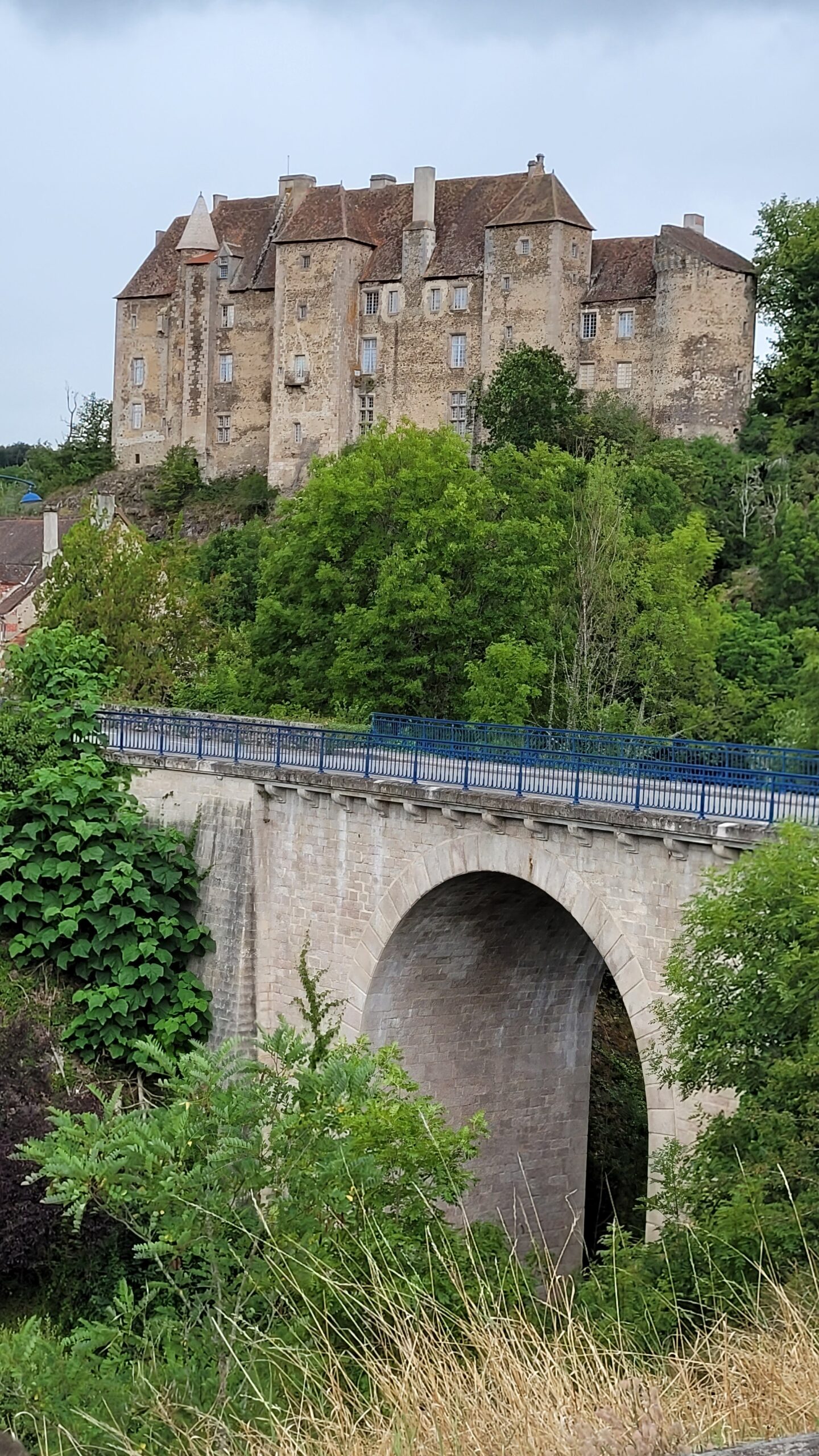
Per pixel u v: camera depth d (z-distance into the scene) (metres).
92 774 36.84
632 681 54.44
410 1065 33.28
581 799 28.05
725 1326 13.99
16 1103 32.50
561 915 32.94
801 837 21.02
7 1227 29.95
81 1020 34.88
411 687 46.91
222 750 36.38
